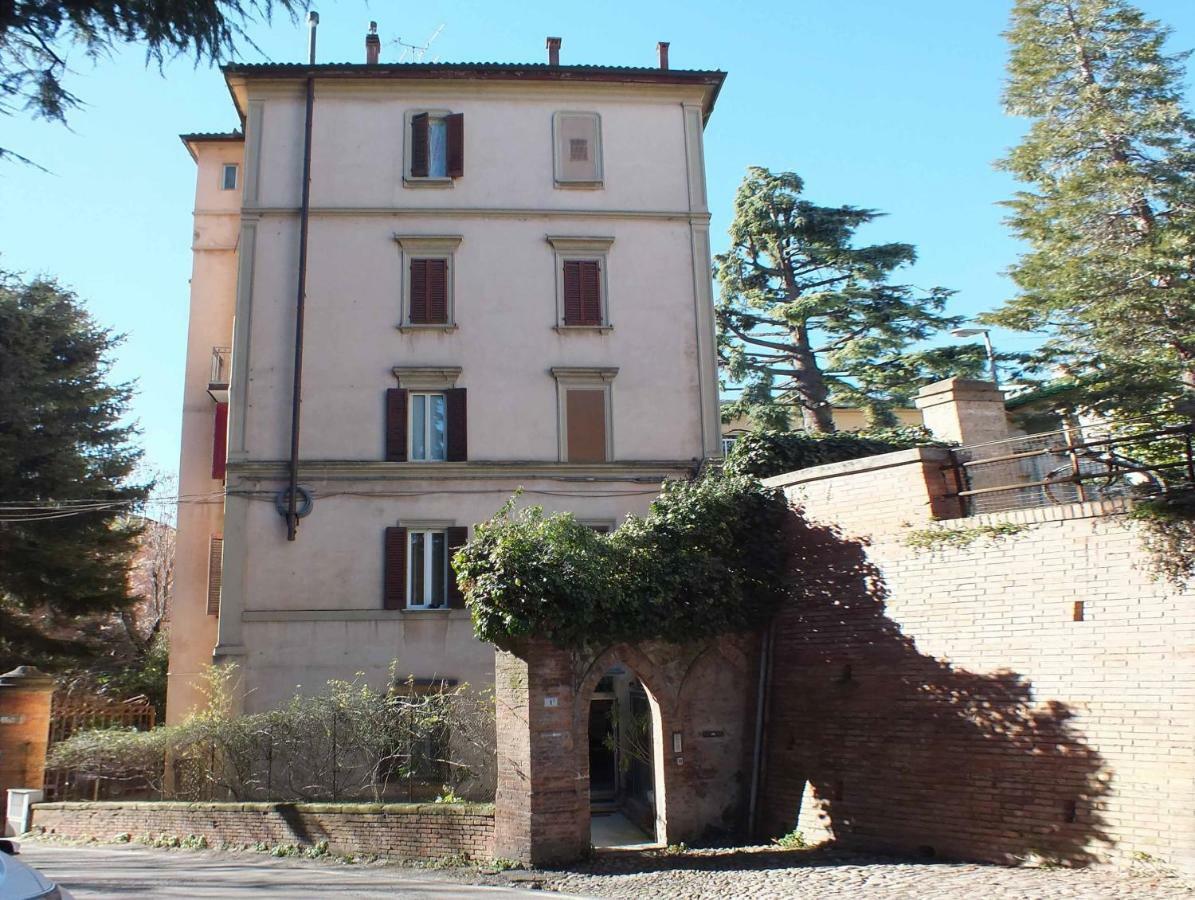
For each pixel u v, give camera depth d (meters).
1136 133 27.09
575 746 14.43
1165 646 11.77
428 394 24.97
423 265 25.47
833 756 14.95
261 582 23.23
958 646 13.84
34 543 26.11
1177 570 11.75
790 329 33.84
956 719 13.60
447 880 12.79
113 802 18.66
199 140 29.30
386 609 23.25
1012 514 13.63
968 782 13.27
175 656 25.78
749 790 15.89
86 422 28.25
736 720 16.20
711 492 16.62
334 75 25.94
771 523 16.75
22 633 27.09
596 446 24.91
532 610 14.16
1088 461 14.65
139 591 44.16
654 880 12.52
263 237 25.23
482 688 22.94
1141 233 26.94
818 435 24.09
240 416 24.11
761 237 34.12
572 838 14.04
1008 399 28.06
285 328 24.75
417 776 17.53
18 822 19.45
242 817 16.53
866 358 32.12
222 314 28.34
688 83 27.11
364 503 23.89
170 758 19.00
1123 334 26.11
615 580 15.14
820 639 15.62
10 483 26.42
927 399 20.31
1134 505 12.28
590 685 14.91
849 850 14.20
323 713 17.97
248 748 18.25
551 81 26.70
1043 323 28.02
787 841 14.95
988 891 10.84
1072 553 12.87
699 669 16.11
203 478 27.11
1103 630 12.38
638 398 25.31
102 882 12.11
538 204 26.09
